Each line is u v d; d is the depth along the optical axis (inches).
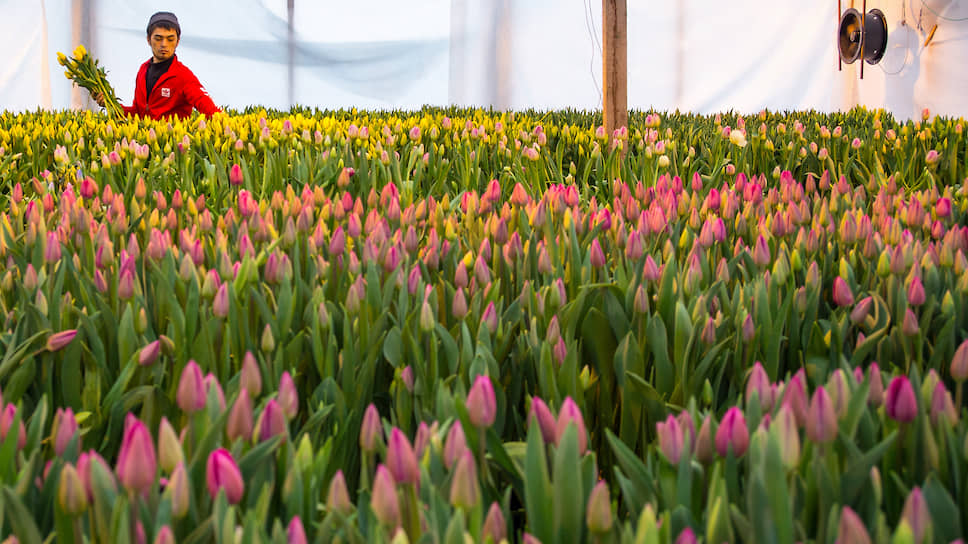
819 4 700.0
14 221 103.1
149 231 100.7
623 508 63.7
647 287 74.7
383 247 79.1
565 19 743.1
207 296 68.6
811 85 711.7
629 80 753.6
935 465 43.6
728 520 36.7
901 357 66.7
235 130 205.2
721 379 65.7
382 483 35.6
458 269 75.1
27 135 200.2
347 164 159.0
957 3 571.5
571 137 221.8
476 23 747.4
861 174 191.6
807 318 71.4
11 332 68.4
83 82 269.6
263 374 59.7
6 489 35.6
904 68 627.5
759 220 103.8
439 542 36.4
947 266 77.7
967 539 42.3
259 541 34.9
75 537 37.3
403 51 745.6
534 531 38.9
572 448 37.7
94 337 63.1
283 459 46.0
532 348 63.7
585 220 99.4
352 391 61.3
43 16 646.5
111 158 148.4
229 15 713.6
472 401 45.1
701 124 307.7
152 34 319.9
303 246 92.7
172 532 36.5
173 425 59.7
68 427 42.8
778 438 37.1
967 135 210.2
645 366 68.4
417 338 65.3
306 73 734.5
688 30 745.6
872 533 39.6
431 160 173.9
